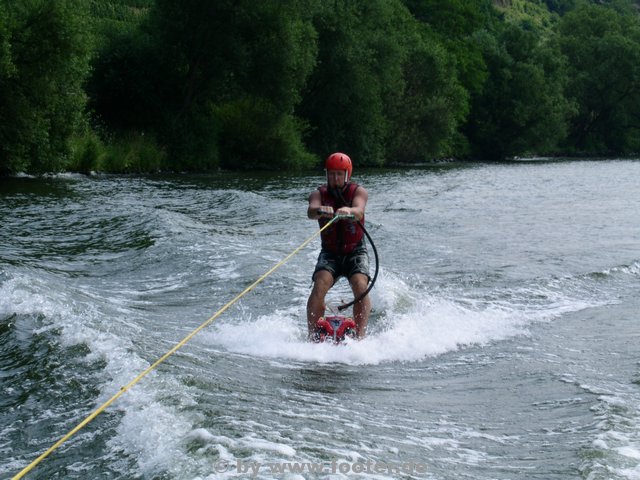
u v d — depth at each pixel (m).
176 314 8.14
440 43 61.31
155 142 34.62
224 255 11.27
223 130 38.97
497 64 66.88
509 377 6.04
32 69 25.00
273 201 20.50
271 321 7.81
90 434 4.30
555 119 66.56
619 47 77.25
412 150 53.41
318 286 7.29
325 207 7.24
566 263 11.35
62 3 25.11
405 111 52.56
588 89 78.62
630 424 4.74
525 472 4.00
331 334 7.03
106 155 31.02
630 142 81.25
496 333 7.59
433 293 9.29
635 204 21.48
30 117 25.34
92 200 19.39
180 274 10.27
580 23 83.00
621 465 4.04
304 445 4.14
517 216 18.05
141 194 21.88
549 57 69.12
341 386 5.74
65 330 6.27
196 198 20.88
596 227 15.87
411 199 23.12
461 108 57.88
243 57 35.72
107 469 3.86
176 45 36.38
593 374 6.06
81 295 8.43
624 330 7.68
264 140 39.19
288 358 6.57
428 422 4.90
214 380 5.40
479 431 4.74
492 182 32.88
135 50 36.12
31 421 4.54
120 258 11.35
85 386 5.07
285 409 4.91
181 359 5.89
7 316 6.68
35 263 10.57
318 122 45.06
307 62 37.50
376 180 34.12
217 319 7.94
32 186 23.48
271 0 35.84
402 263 11.34
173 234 12.85
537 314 8.41
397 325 7.76
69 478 3.80
